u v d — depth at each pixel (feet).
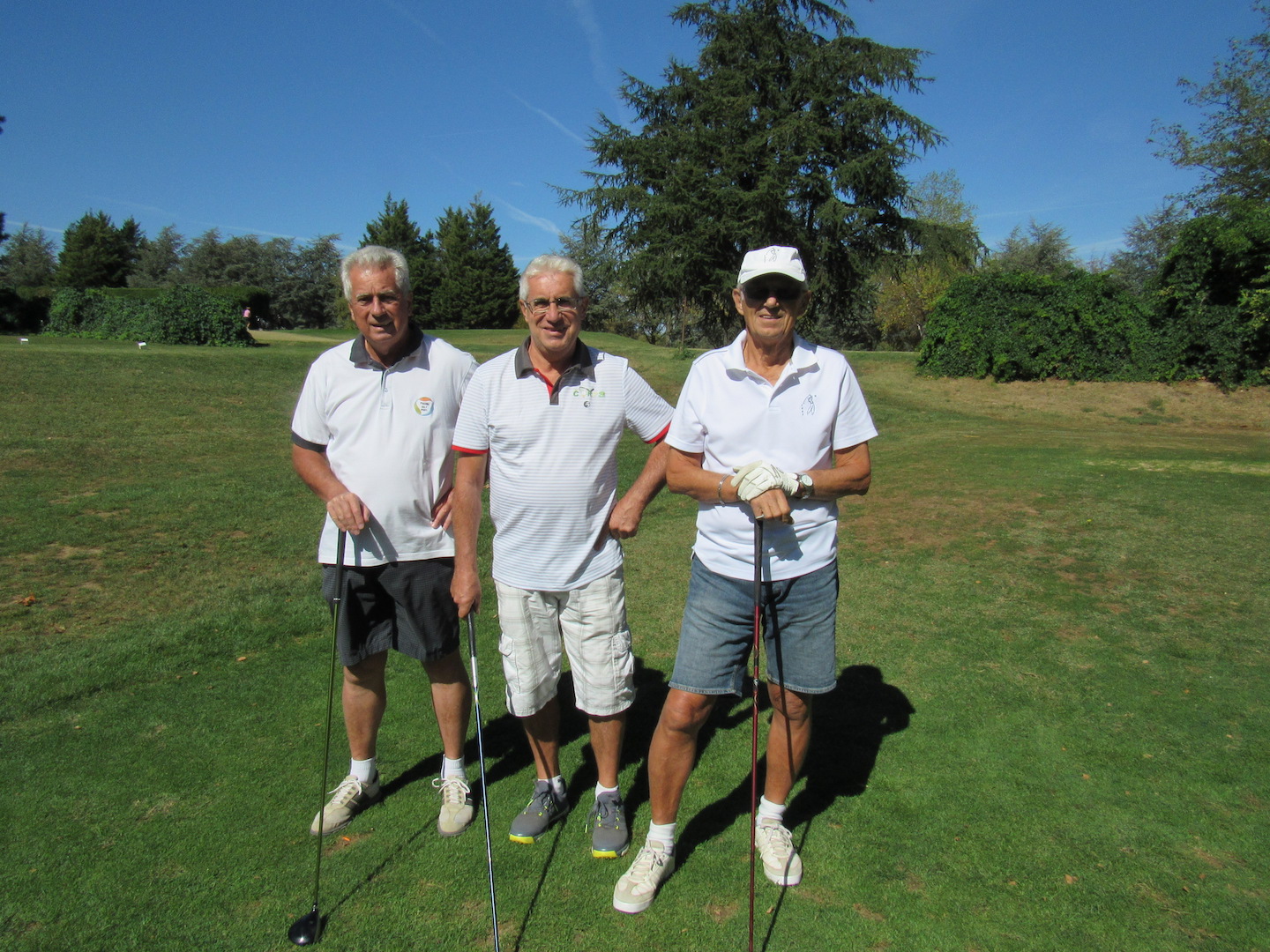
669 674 13.64
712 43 98.94
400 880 8.44
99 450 30.04
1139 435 40.65
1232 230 54.49
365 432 9.06
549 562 8.75
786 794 8.79
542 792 9.41
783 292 7.67
